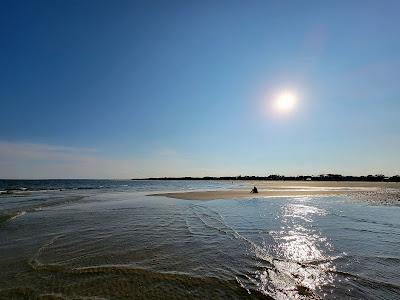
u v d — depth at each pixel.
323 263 9.14
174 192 50.28
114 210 22.34
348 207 24.77
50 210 22.36
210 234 13.38
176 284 7.39
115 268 8.59
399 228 14.88
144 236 12.98
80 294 6.82
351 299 6.59
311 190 57.75
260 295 6.76
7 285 7.35
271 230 14.30
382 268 8.70
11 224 16.03
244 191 53.09
